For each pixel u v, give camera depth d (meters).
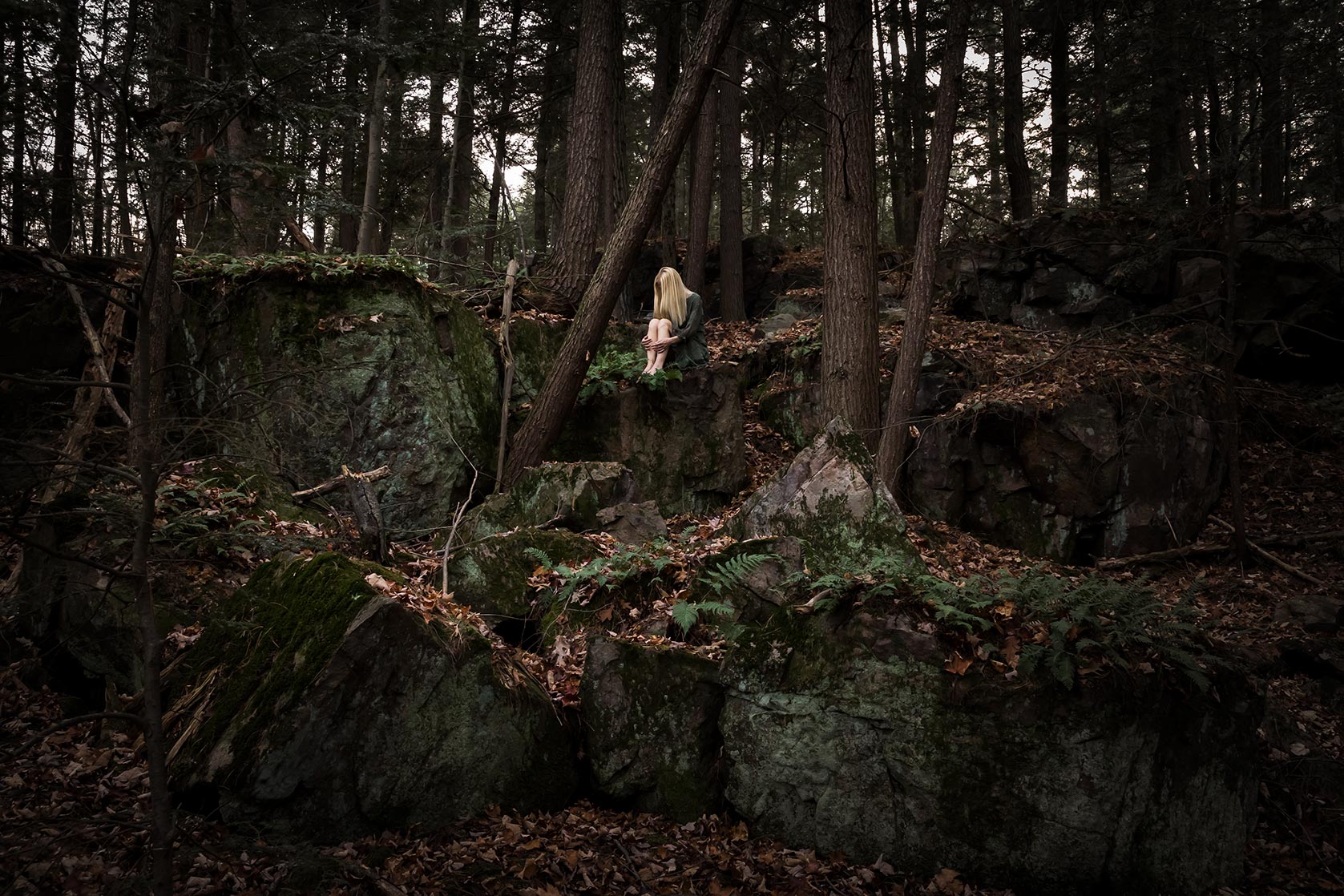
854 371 8.59
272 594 4.59
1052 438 8.91
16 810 3.58
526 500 7.01
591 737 4.60
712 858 4.04
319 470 7.19
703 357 9.53
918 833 4.09
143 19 3.07
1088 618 4.09
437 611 4.45
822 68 16.73
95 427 5.99
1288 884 4.44
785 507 5.94
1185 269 11.05
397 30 12.27
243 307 7.52
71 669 4.82
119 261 7.79
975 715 4.06
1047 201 15.93
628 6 16.17
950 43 8.70
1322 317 10.61
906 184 20.69
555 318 10.14
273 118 3.02
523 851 3.92
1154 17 11.18
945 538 8.70
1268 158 10.15
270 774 3.71
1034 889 3.99
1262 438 10.49
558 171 20.73
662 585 5.60
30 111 2.82
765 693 4.37
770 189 30.31
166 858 2.36
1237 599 7.91
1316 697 6.37
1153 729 4.07
